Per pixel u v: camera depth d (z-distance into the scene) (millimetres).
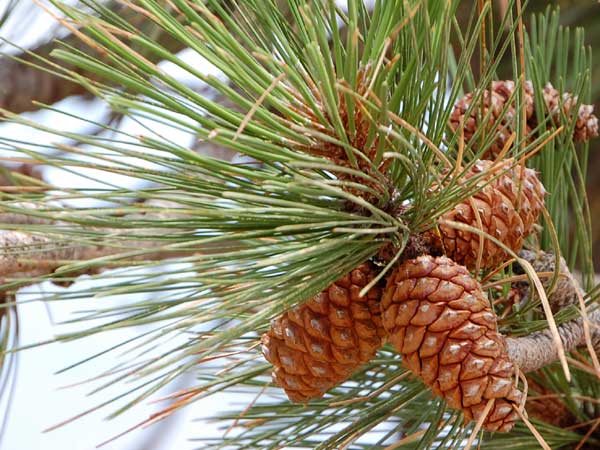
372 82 591
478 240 682
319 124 640
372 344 677
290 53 654
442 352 644
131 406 583
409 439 702
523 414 647
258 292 619
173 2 605
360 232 603
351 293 671
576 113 760
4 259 787
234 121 613
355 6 605
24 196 616
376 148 653
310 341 672
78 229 622
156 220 632
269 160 646
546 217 698
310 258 653
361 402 765
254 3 663
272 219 646
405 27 646
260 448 781
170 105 601
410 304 650
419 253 679
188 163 624
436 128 665
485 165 702
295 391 692
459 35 647
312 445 778
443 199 656
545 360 718
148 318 588
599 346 760
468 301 649
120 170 623
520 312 725
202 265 625
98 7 629
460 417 727
